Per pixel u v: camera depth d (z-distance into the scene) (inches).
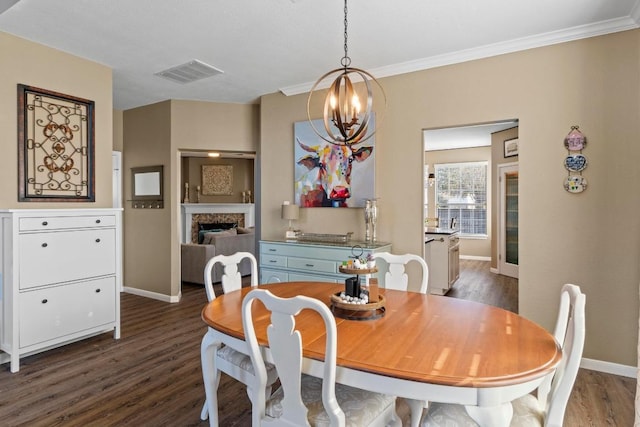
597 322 113.4
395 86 146.3
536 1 99.0
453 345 57.4
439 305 79.6
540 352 54.5
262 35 119.6
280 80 161.9
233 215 356.5
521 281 124.0
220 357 77.7
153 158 199.5
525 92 123.3
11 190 119.0
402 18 108.1
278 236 177.2
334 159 159.8
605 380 106.5
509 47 124.2
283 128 175.3
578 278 116.2
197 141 194.2
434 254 210.1
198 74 154.7
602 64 112.7
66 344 132.1
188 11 105.1
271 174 178.5
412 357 53.0
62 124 132.0
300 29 115.3
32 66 124.1
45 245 115.2
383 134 149.0
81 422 84.9
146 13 106.4
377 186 150.9
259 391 59.1
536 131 121.9
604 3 99.8
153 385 102.8
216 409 76.9
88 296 127.1
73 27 115.0
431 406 61.2
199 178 353.7
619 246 110.7
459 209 352.8
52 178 129.2
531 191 122.5
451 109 135.8
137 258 207.6
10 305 109.1
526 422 55.7
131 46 128.3
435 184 362.3
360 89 153.7
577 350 51.9
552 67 119.5
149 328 150.6
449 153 356.2
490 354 53.9
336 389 63.6
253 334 57.4
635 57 108.6
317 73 153.1
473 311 75.2
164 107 194.1
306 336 61.6
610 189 111.9
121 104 200.2
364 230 156.3
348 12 104.6
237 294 90.3
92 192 140.6
